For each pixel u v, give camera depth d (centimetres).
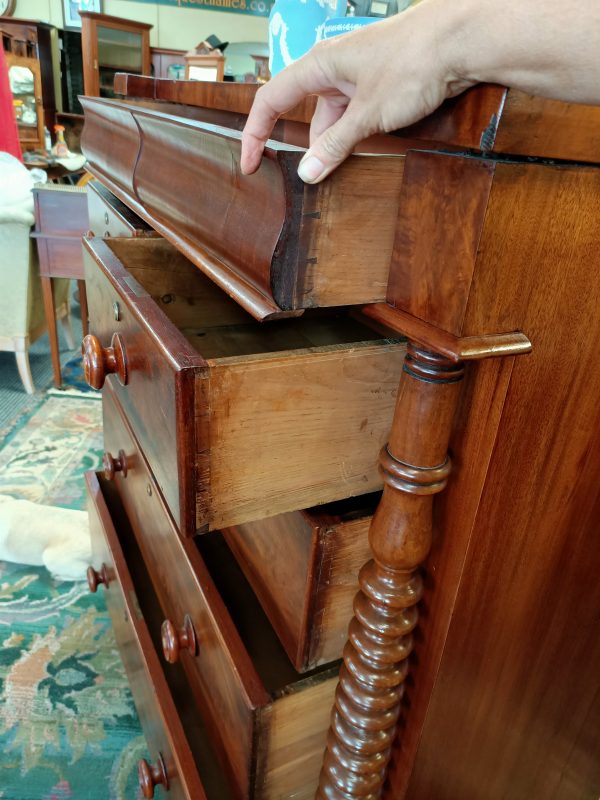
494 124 27
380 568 46
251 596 64
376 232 36
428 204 33
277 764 56
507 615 51
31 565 120
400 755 57
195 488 39
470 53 26
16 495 138
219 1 375
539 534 48
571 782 73
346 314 73
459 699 54
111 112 77
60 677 96
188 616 65
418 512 42
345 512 48
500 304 33
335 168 32
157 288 69
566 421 43
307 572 47
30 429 168
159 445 44
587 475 48
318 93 34
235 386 37
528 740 64
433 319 34
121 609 86
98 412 181
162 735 67
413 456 40
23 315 178
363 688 50
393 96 29
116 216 80
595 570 54
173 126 51
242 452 40
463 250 31
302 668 53
